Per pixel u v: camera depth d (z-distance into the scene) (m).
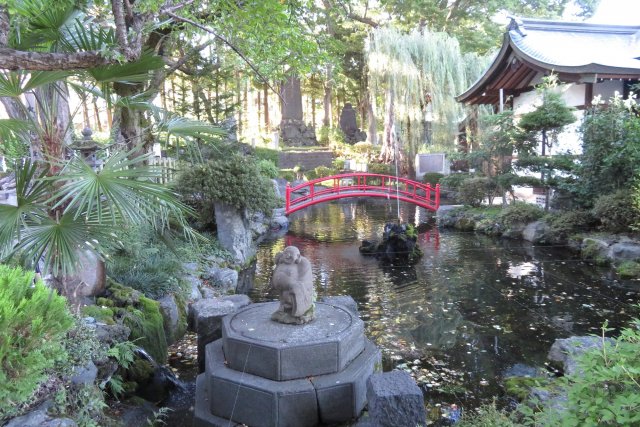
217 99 14.66
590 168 10.94
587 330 6.32
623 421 1.75
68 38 4.16
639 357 2.05
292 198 19.66
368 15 27.50
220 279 7.90
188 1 4.39
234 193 9.23
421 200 17.34
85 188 3.38
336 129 30.36
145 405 4.16
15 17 3.46
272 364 3.75
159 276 6.17
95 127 23.20
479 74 23.19
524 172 14.07
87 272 4.84
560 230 11.22
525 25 17.33
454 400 4.56
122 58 3.18
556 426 2.15
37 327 2.59
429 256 10.98
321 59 8.53
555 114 12.23
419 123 22.80
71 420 2.82
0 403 2.49
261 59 7.97
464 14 27.33
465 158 15.58
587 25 17.66
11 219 3.45
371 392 3.40
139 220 3.47
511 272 9.36
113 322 4.33
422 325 6.64
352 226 15.12
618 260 9.34
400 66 21.78
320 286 8.71
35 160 3.80
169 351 5.57
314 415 3.69
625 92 14.49
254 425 3.70
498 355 5.59
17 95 3.67
